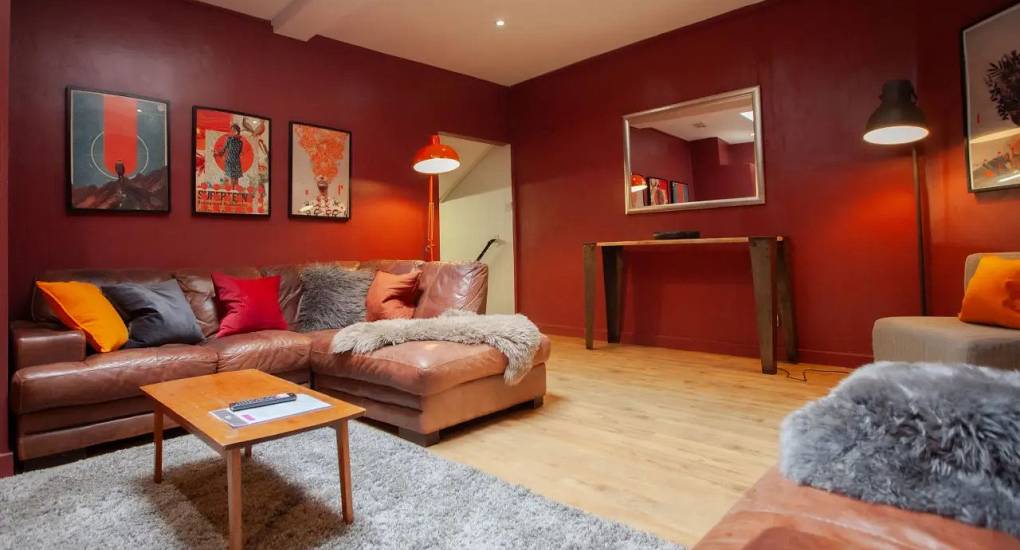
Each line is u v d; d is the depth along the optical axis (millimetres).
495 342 2672
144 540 1584
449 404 2459
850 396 872
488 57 4980
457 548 1506
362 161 4633
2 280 2145
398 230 4871
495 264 6031
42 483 1990
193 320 2896
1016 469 696
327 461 2176
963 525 694
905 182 3428
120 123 3406
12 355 2307
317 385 3023
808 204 3838
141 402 2439
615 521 1650
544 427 2607
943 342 2389
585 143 5168
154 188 3531
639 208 4762
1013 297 2434
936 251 3277
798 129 3873
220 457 2252
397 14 4066
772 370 3580
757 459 2158
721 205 4254
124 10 3439
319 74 4375
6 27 2180
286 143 4180
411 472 2045
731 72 4180
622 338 4926
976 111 3006
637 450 2281
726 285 4285
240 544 1432
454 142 5930
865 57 3566
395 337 2674
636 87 4758
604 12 4102
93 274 2975
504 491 1860
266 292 3322
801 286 3889
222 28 3857
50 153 3174
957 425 742
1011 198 2885
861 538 683
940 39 3227
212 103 3803
